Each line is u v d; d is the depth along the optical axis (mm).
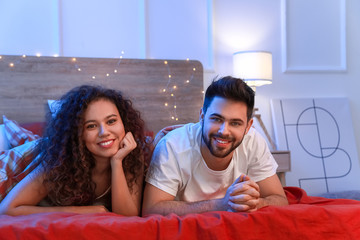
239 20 3570
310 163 3572
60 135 1587
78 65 3000
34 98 2900
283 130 3586
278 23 3662
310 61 3754
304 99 3697
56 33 3139
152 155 1746
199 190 1729
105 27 3266
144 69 3156
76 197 1586
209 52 3480
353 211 1298
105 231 1158
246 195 1355
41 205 1672
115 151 1579
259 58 3184
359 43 3830
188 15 3451
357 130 3814
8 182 1687
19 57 2885
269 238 1219
